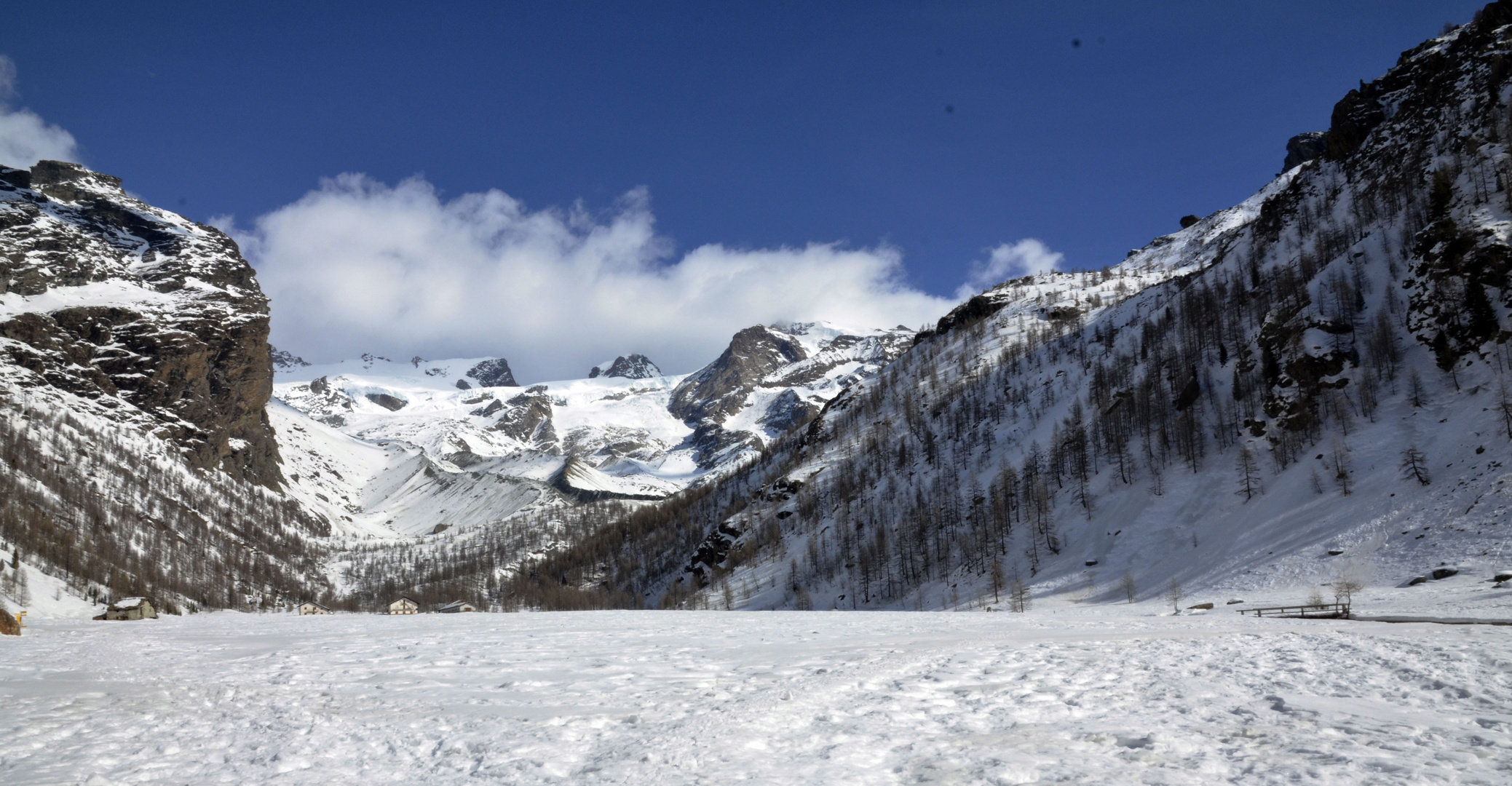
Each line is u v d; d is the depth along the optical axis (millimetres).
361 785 24719
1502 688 32531
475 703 37000
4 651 64625
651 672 46562
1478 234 161875
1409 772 21703
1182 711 30578
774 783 23031
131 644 72500
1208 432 194125
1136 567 161125
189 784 24844
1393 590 96125
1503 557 95438
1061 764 23656
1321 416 168625
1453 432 135500
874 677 40125
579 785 23938
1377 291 186750
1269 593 112562
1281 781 21422
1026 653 47750
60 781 24969
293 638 80438
